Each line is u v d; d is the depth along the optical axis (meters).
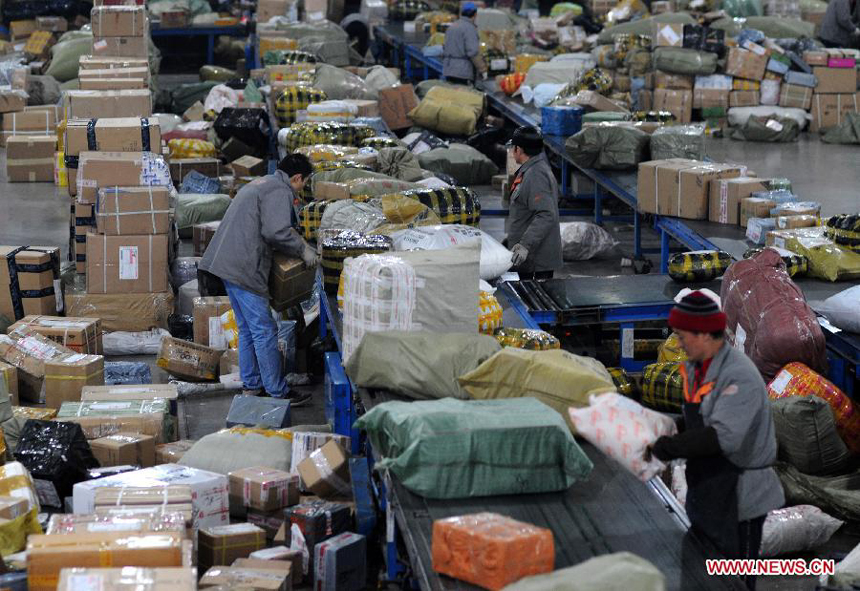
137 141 11.23
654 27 19.41
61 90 20.20
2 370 8.66
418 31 25.53
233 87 19.91
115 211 10.25
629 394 8.65
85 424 7.66
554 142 15.05
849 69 19.25
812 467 7.25
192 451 7.31
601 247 13.10
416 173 12.73
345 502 6.90
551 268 9.54
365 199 10.62
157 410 7.91
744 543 5.04
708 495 5.01
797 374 7.56
